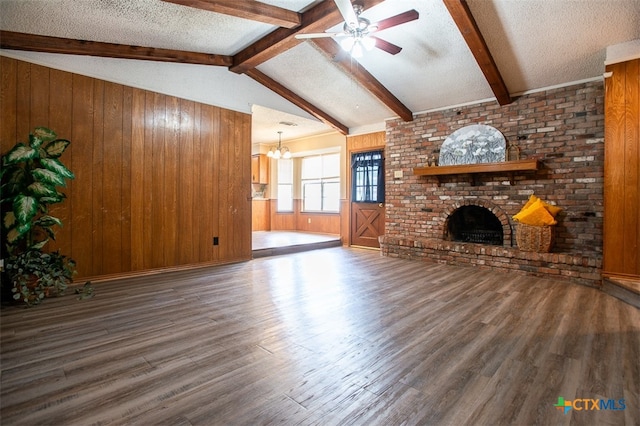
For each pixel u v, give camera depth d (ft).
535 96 14.67
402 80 15.66
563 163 13.99
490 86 13.98
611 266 11.17
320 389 5.40
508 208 15.39
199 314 8.87
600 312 9.12
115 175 12.45
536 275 13.43
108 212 12.30
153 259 13.55
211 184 15.39
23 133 10.47
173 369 6.01
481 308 9.46
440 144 17.67
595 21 10.40
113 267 12.48
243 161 16.69
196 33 12.09
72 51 11.12
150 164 13.37
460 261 15.72
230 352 6.70
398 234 19.44
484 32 11.43
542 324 8.24
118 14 9.88
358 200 22.48
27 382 5.52
